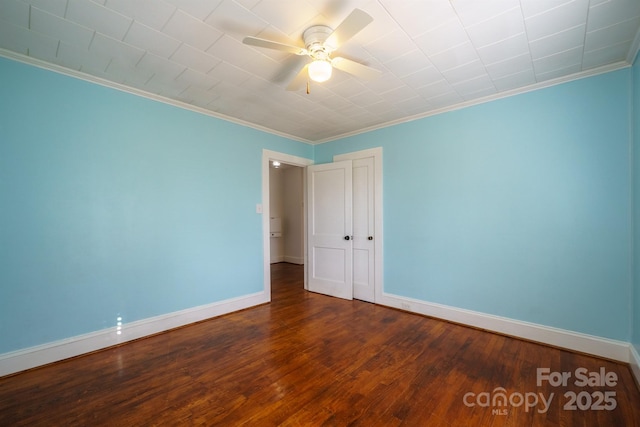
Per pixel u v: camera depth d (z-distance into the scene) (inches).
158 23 71.1
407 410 69.1
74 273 95.7
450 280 126.3
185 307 123.1
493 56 86.2
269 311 141.5
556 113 101.2
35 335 88.4
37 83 89.0
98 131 100.8
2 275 83.4
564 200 100.0
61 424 64.6
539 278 104.8
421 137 135.0
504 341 106.3
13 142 85.1
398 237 143.5
